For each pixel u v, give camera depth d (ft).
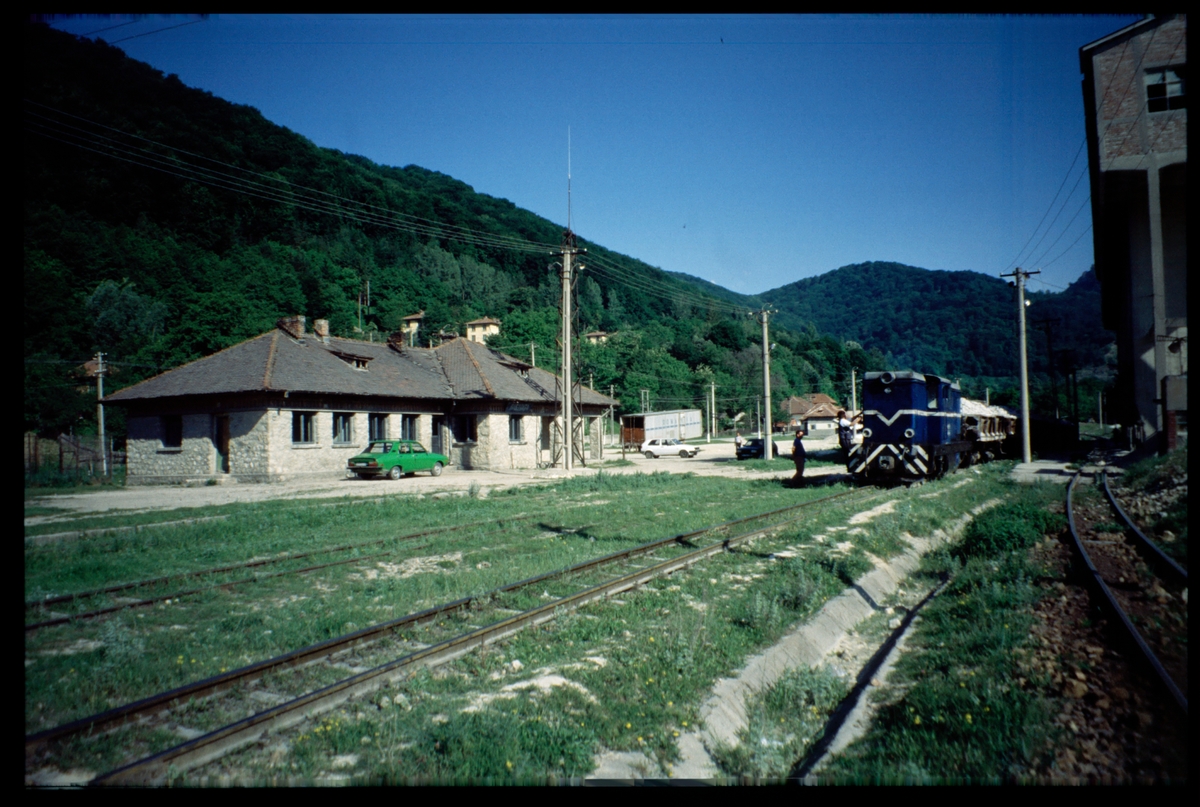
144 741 15.06
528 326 278.26
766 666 21.01
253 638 21.95
